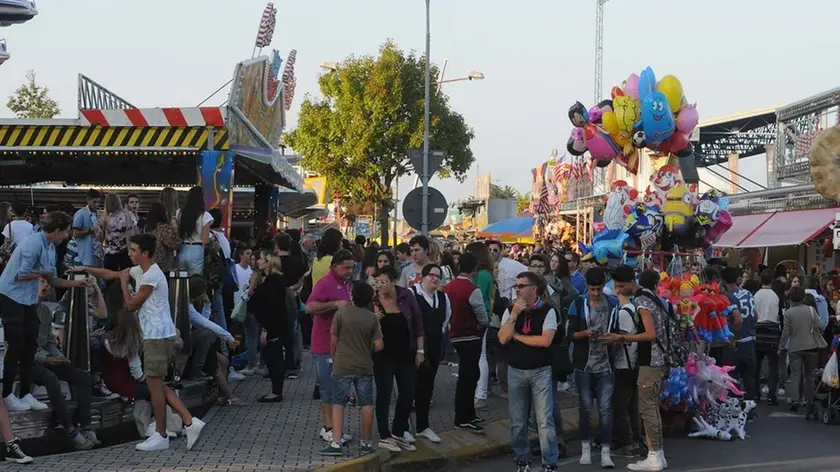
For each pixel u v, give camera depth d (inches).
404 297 370.0
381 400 364.5
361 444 352.2
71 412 348.8
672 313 370.9
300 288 538.3
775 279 622.5
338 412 346.9
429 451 373.7
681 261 514.0
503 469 370.3
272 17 700.7
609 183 1531.7
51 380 336.5
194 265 444.1
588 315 372.8
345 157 1599.4
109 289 381.1
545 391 343.9
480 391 478.6
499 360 497.4
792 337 529.3
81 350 349.1
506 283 497.7
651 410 366.3
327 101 1621.6
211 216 454.9
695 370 438.0
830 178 810.2
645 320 364.8
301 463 328.5
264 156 623.2
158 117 582.2
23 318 330.0
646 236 494.0
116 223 447.8
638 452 402.3
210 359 436.8
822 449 413.1
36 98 1346.0
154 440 341.4
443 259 530.0
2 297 326.6
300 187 820.0
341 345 346.3
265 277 451.8
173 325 347.6
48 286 352.8
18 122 585.3
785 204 1010.7
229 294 535.8
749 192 1082.7
